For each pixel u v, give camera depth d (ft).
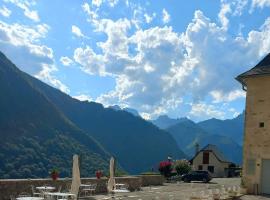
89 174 345.72
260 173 94.43
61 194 58.03
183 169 161.07
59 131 397.19
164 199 74.49
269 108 94.63
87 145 416.26
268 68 96.12
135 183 97.40
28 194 63.77
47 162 338.34
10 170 298.76
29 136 352.28
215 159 232.12
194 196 66.28
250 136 97.30
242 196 87.15
